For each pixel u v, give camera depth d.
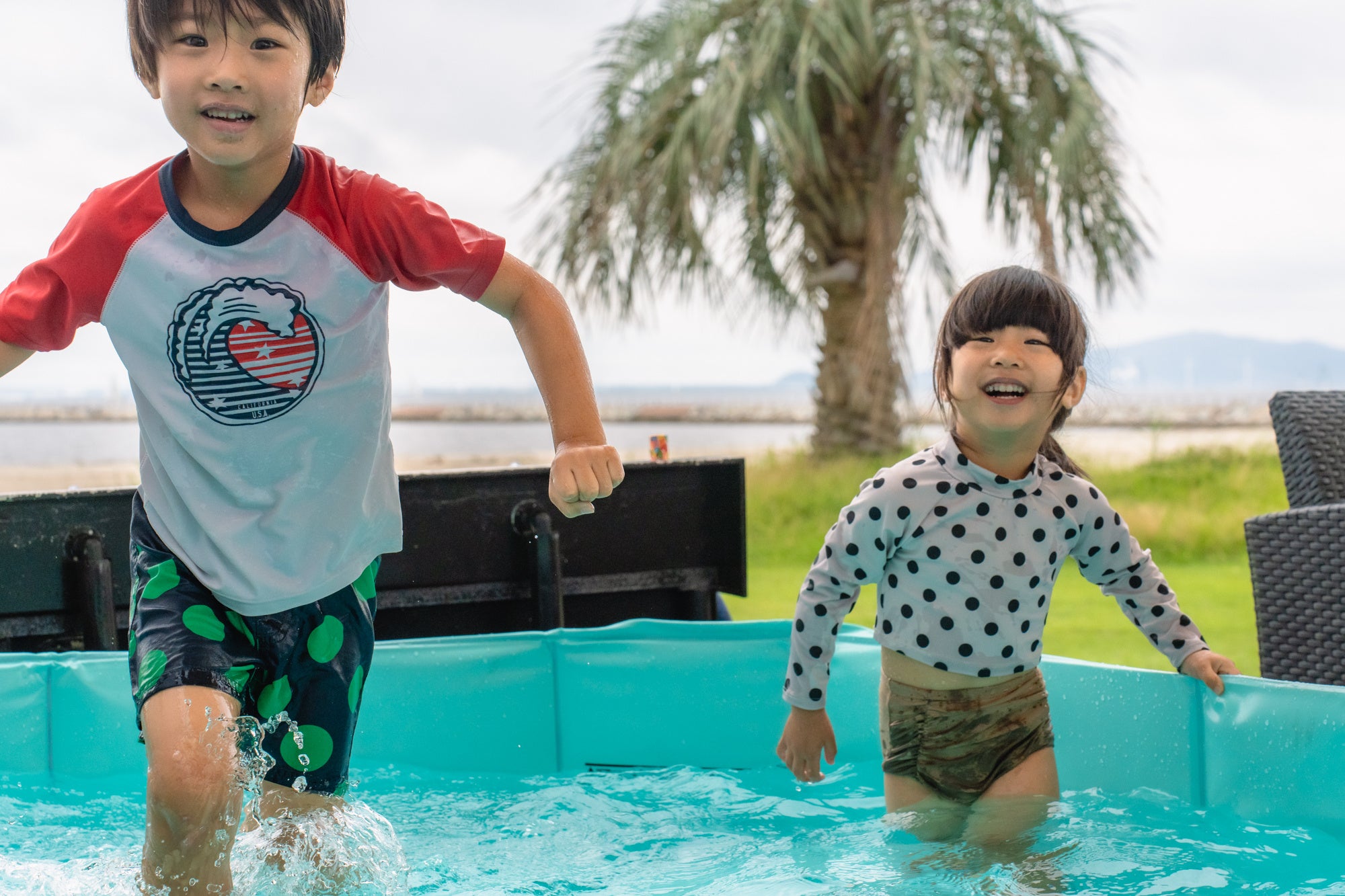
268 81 1.35
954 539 1.78
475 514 2.69
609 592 2.82
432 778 2.14
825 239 8.23
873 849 1.63
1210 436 8.88
